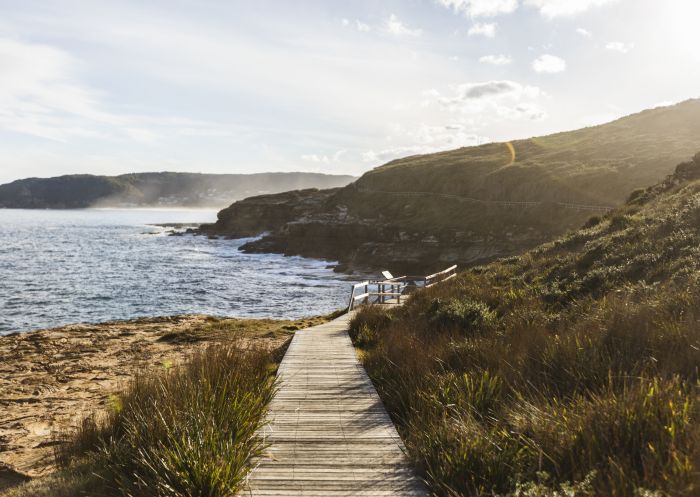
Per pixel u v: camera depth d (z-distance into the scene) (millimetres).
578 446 4309
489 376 7035
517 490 3910
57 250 81125
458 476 4488
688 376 5527
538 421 4980
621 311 8250
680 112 84438
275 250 77562
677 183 24203
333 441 5828
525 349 7910
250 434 5590
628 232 16297
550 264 17328
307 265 63781
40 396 11328
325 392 7930
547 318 10484
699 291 8633
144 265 61375
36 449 8203
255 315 31922
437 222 67562
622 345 6863
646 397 4453
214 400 5895
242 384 7137
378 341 12125
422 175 87500
